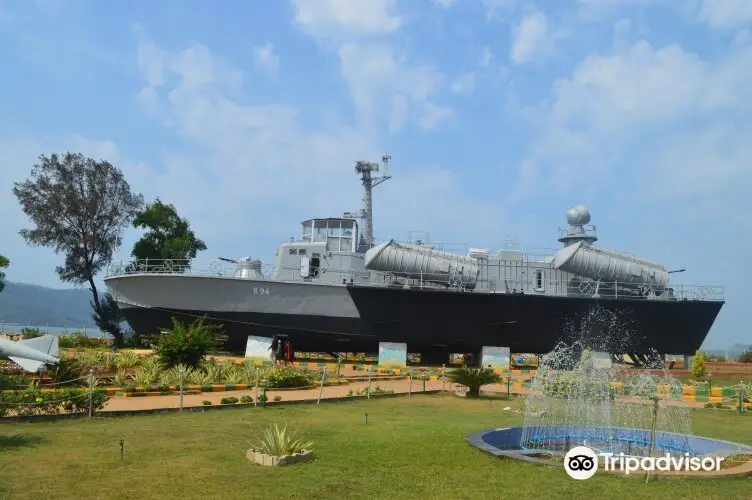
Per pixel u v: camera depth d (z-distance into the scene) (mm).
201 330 27203
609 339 38156
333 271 37406
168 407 17797
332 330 36688
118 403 18906
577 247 38438
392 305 36031
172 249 52969
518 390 26500
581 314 37719
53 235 49906
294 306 36375
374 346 38781
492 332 37406
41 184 49844
